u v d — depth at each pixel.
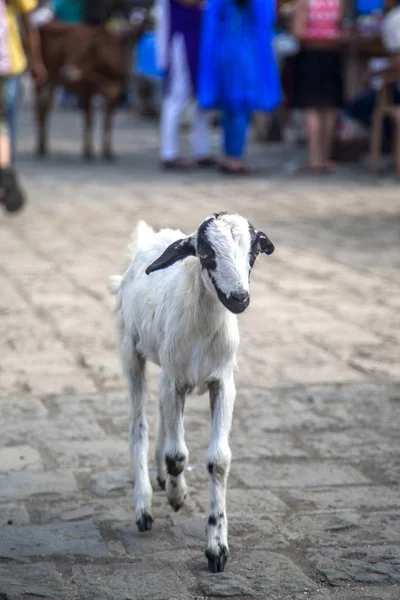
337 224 14.17
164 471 5.89
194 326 4.98
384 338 9.00
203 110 19.61
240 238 4.75
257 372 8.02
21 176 18.52
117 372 7.95
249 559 5.04
